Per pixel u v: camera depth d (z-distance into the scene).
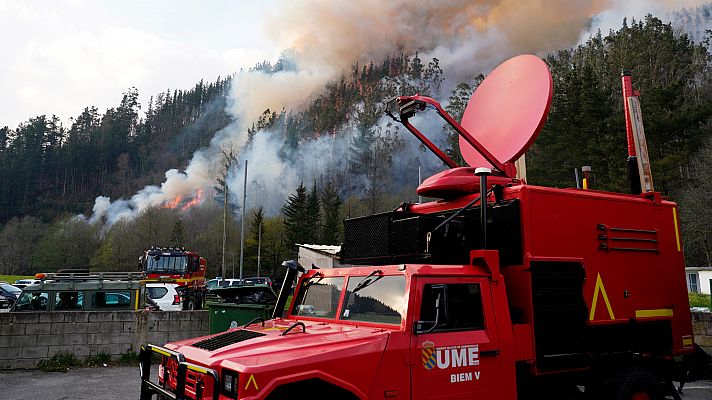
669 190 39.94
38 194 187.62
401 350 4.62
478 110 7.85
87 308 13.47
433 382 4.72
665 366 6.64
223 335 5.63
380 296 5.16
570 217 5.98
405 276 4.98
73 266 96.69
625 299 6.25
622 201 6.54
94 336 11.98
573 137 44.75
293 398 4.34
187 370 4.86
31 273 104.69
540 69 6.88
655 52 75.06
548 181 44.50
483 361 5.02
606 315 6.04
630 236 6.48
